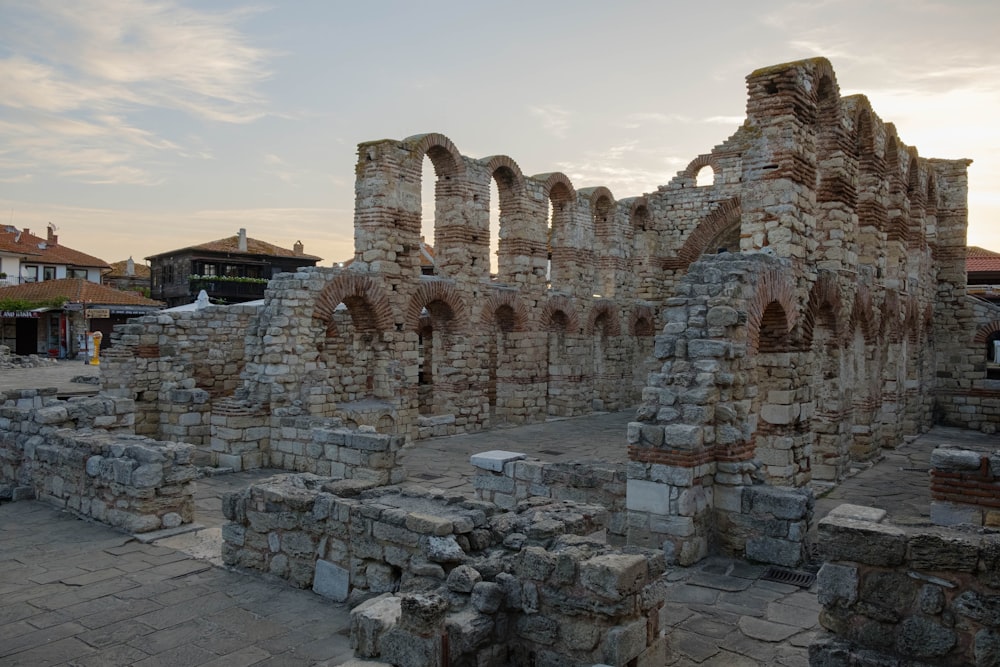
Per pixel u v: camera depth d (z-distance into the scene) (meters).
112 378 24.39
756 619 10.53
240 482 19.19
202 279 67.94
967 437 31.41
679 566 12.91
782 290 17.11
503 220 32.25
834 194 21.31
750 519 13.23
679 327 14.38
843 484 21.03
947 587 7.12
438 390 29.48
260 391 21.52
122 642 9.34
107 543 13.31
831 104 21.02
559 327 35.03
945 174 35.41
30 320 67.69
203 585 11.30
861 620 7.55
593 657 7.93
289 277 22.44
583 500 14.59
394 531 9.82
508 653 8.60
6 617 10.09
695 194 40.06
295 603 10.58
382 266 25.72
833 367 21.39
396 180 26.27
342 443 19.16
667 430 13.21
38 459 16.41
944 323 35.22
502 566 8.97
